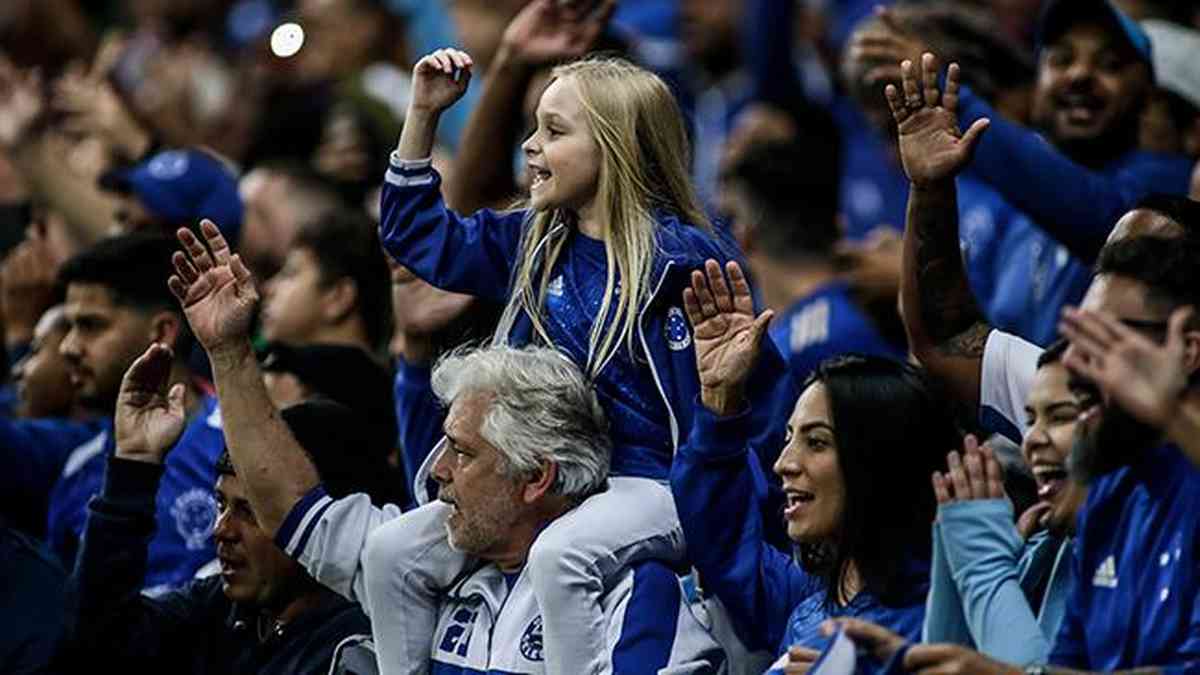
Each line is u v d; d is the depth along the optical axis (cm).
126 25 2772
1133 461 1141
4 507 1755
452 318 1515
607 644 1273
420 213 1364
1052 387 1217
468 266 1369
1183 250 1146
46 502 1764
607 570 1283
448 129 2266
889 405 1230
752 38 2314
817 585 1280
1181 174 1630
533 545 1284
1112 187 1502
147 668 1429
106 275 1692
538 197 1330
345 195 2089
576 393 1304
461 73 1366
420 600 1335
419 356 1519
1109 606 1146
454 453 1310
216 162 2056
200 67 2534
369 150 2294
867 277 1748
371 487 1455
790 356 1747
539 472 1298
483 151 1655
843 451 1229
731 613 1301
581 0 1636
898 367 1252
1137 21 1762
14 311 1977
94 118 2266
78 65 2683
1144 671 1105
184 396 1460
